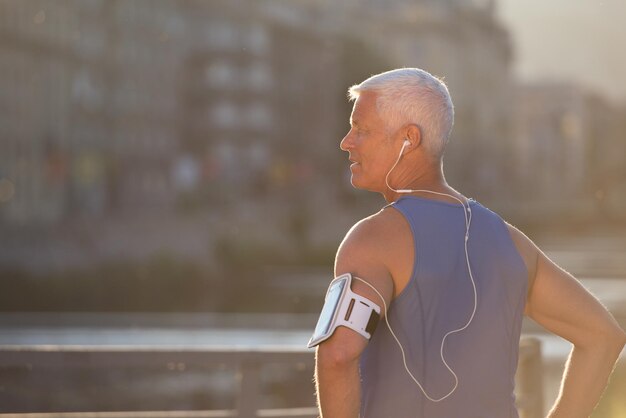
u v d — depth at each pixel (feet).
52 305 151.64
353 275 11.94
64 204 323.98
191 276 175.01
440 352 11.96
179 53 430.20
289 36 460.14
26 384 48.14
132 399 62.28
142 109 389.80
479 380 12.07
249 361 24.07
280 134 454.81
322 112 456.86
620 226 456.86
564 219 458.50
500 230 12.73
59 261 175.52
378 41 498.28
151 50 402.93
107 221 204.85
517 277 12.51
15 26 303.07
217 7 447.83
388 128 12.84
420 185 12.87
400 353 12.00
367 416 12.07
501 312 12.32
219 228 214.69
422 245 12.14
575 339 13.15
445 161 559.79
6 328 111.45
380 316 11.80
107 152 359.87
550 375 69.97
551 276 13.12
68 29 335.26
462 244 12.28
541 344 26.11
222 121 445.37
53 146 321.52
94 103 352.49
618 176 486.38
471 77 586.04
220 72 446.60
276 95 457.68
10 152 298.76
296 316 128.77
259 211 294.25
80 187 337.11
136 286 170.30
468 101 582.76
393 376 11.99
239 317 125.29
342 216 298.56
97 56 356.18
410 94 12.76
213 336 104.83
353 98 13.37
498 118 627.46
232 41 449.48
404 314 12.02
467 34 586.04
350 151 13.21
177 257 179.93
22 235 181.98
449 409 11.94
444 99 12.94
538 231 382.83
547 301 13.10
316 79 456.86
